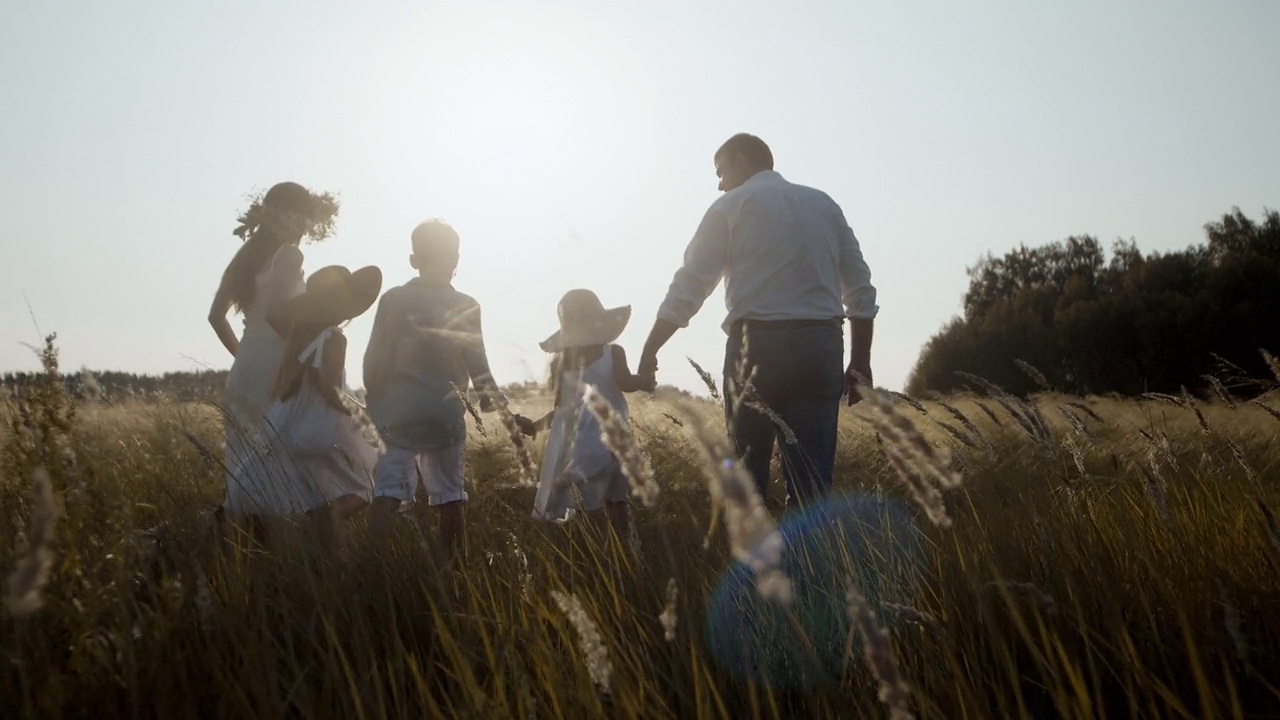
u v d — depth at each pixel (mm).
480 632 3049
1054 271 63594
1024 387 51031
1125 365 47406
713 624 3121
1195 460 4922
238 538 3969
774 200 5121
